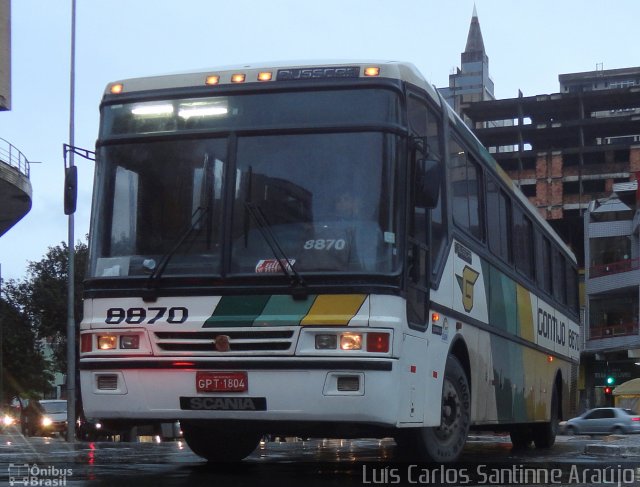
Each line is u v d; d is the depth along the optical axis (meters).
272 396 8.85
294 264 9.04
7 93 50.81
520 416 14.92
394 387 8.84
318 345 8.82
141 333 9.23
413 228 9.51
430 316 10.02
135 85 10.04
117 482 8.88
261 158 9.45
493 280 13.27
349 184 9.23
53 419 42.31
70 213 10.05
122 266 9.45
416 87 10.01
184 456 13.54
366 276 8.89
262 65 9.84
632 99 94.81
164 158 9.68
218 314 9.06
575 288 21.97
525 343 15.42
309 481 9.20
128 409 9.24
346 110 9.45
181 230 9.41
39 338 52.69
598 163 92.00
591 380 72.50
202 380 8.99
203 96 9.77
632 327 68.75
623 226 71.94
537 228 17.06
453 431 10.96
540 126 94.62
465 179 12.05
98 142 9.98
